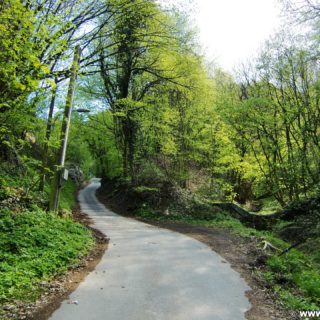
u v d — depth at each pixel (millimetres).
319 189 20734
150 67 22594
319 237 15516
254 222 22641
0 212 11078
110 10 14648
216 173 31703
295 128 23453
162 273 8508
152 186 26781
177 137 28500
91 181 73188
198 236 15664
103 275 8133
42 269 7668
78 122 31156
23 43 8727
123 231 16250
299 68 22156
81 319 5445
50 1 11125
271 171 24922
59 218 13539
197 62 22344
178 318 5676
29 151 23375
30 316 5406
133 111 26922
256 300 6781
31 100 10461
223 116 24094
